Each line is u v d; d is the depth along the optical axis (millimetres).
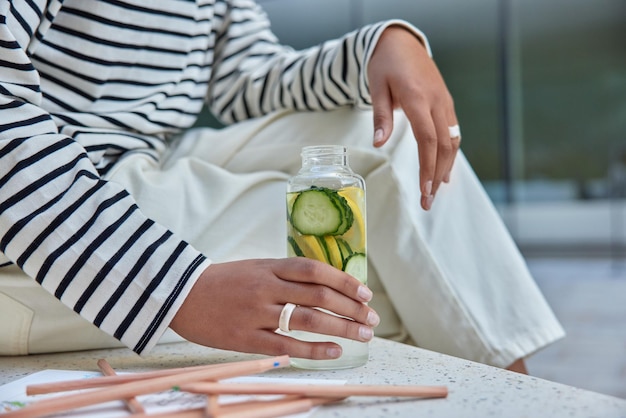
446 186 943
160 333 651
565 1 5113
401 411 516
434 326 905
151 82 982
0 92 734
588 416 497
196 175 902
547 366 1882
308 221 656
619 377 1728
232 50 1176
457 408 521
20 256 665
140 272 654
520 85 5258
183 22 995
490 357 886
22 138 694
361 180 685
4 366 721
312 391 523
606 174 5277
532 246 5418
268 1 4754
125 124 929
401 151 945
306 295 619
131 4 930
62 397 497
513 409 516
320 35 4777
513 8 5082
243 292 632
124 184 838
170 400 542
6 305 749
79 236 665
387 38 926
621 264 4660
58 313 763
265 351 630
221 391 507
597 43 5180
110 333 656
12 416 473
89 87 914
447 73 5059
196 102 1085
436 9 4941
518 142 5316
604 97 5238
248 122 1039
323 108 1020
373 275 950
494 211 961
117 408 522
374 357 708
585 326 2443
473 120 5211
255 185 910
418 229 909
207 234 851
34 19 808
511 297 913
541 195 5379
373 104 871
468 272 917
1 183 673
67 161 705
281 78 1098
